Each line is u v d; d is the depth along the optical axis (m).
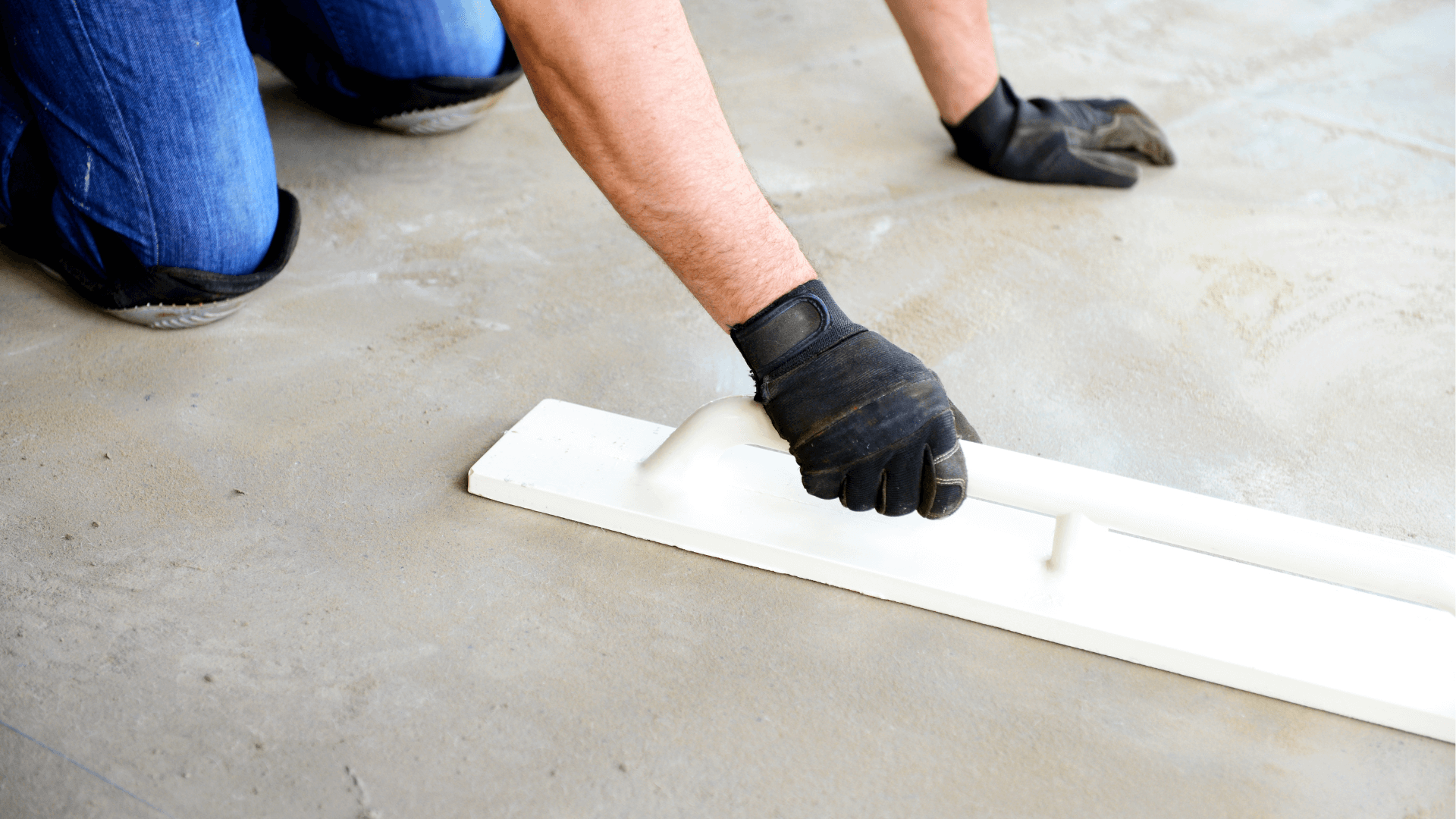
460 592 1.16
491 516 1.27
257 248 1.55
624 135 0.96
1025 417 1.47
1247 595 1.16
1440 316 1.71
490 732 1.01
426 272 1.72
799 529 1.22
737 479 1.29
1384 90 2.46
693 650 1.11
